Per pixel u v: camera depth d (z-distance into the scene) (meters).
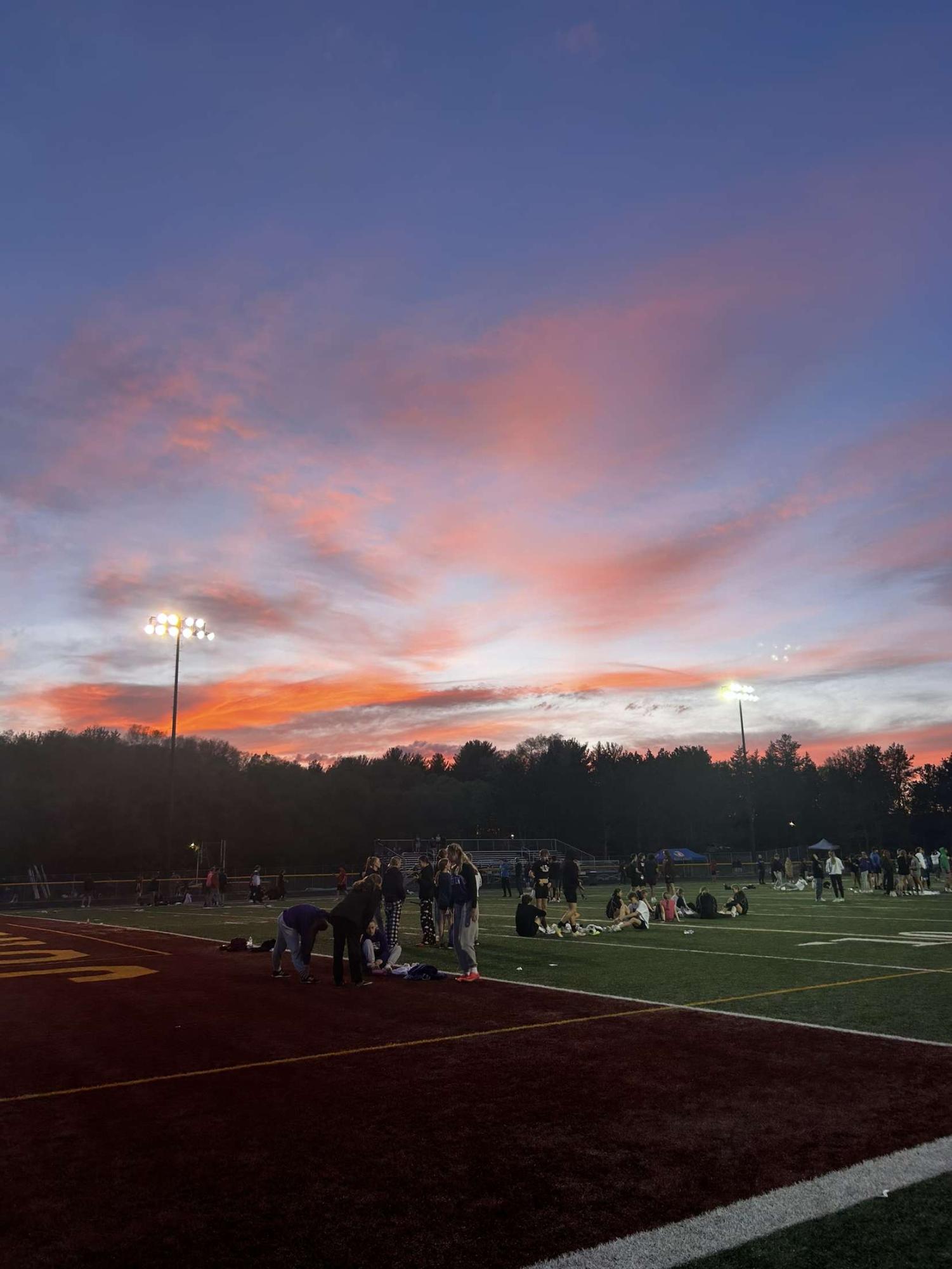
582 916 25.73
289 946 12.98
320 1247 4.31
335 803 98.56
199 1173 5.26
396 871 15.09
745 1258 4.11
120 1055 8.30
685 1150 5.47
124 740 94.62
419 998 11.20
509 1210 4.67
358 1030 9.23
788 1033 8.61
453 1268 4.08
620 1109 6.29
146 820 81.69
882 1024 8.97
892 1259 4.07
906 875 32.75
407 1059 7.88
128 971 14.43
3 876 72.50
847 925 20.28
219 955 16.75
